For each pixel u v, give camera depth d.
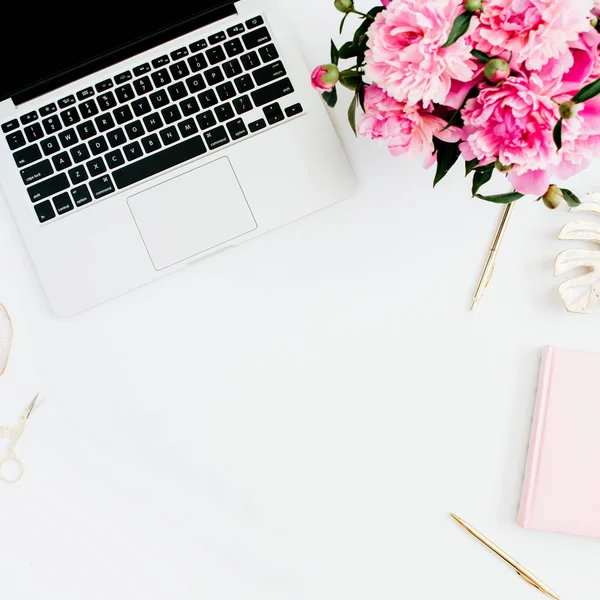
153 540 0.57
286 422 0.58
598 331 0.57
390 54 0.39
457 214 0.58
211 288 0.58
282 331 0.58
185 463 0.58
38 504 0.58
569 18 0.37
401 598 0.57
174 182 0.56
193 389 0.58
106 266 0.56
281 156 0.56
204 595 0.57
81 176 0.56
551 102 0.38
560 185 0.58
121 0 0.55
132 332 0.58
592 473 0.54
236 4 0.56
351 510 0.57
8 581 0.57
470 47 0.38
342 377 0.58
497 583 0.57
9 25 0.54
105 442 0.58
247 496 0.57
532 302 0.58
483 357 0.58
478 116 0.40
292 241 0.58
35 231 0.56
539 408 0.55
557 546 0.56
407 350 0.58
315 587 0.57
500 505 0.57
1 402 0.58
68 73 0.56
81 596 0.57
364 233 0.58
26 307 0.58
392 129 0.42
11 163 0.56
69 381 0.58
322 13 0.58
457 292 0.58
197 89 0.56
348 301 0.58
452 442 0.57
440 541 0.57
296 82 0.56
